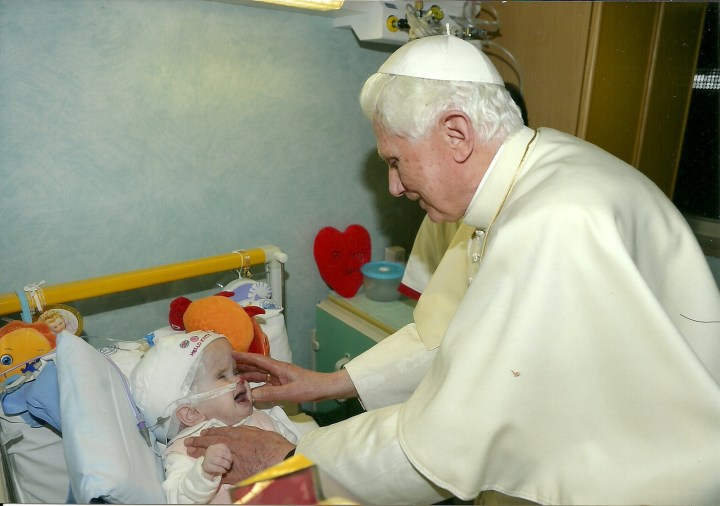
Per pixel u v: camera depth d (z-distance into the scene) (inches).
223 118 50.8
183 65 47.2
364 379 41.8
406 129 30.7
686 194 62.3
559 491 26.7
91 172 44.7
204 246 53.1
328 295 63.6
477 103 30.5
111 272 47.9
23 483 35.9
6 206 41.6
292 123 55.7
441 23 56.3
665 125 59.1
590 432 26.3
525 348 26.3
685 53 56.8
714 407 24.8
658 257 31.1
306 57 54.7
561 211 26.9
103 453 28.0
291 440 44.4
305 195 58.9
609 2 50.4
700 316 31.4
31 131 41.3
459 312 29.1
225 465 33.2
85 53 42.2
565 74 54.4
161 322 52.2
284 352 50.6
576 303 26.3
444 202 33.7
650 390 25.7
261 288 51.3
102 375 35.5
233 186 53.3
